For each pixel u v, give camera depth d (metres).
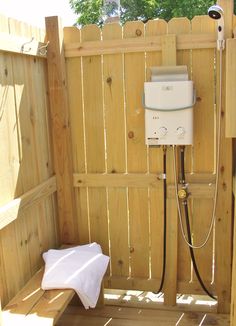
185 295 2.57
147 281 2.50
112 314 2.41
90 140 2.42
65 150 2.41
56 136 2.40
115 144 2.39
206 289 2.41
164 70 2.11
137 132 2.33
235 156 2.14
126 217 2.46
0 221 1.75
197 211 2.35
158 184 2.35
